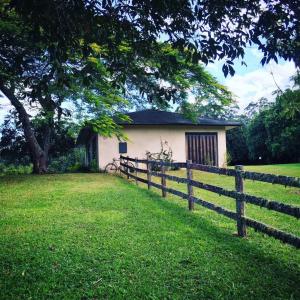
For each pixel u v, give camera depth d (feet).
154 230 19.12
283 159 97.50
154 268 13.50
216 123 68.44
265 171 53.42
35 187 38.78
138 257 14.73
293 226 19.70
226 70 14.84
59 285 12.05
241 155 111.65
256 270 13.20
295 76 32.32
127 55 16.28
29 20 13.16
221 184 42.04
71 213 24.02
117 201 28.84
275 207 14.88
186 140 67.56
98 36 14.25
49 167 91.40
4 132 91.81
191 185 24.86
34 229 19.63
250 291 11.37
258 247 15.98
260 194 31.24
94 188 37.58
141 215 23.13
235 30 14.58
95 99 44.62
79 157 91.56
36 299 11.06
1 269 13.61
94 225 20.36
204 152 68.54
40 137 86.79
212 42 14.46
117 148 63.87
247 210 24.25
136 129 65.16
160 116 69.82
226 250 15.58
